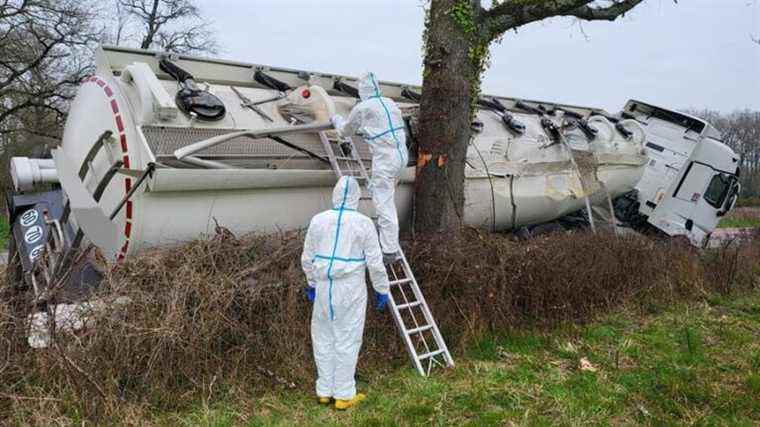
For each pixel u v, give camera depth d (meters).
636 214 12.07
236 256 4.80
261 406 4.25
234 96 6.12
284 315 4.71
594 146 10.14
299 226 6.03
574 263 6.84
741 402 4.70
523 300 6.29
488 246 6.16
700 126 12.18
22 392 3.77
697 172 12.37
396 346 5.27
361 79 5.49
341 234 4.31
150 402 3.98
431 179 6.43
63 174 5.64
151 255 4.74
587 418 4.32
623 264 7.65
